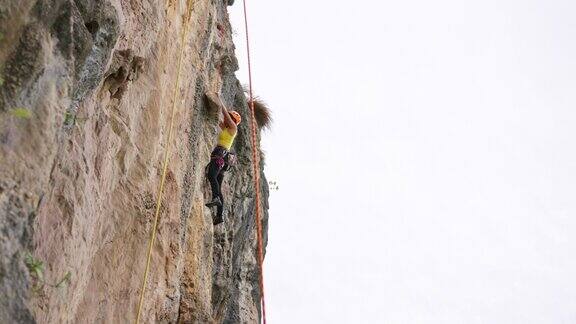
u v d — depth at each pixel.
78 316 6.12
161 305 8.38
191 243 10.08
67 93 4.85
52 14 4.68
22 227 4.18
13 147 4.25
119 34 5.86
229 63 13.45
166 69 8.55
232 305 14.98
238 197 14.27
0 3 4.24
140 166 7.56
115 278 6.96
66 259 5.33
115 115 6.98
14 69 4.32
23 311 3.99
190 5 9.67
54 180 5.07
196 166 10.37
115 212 6.93
